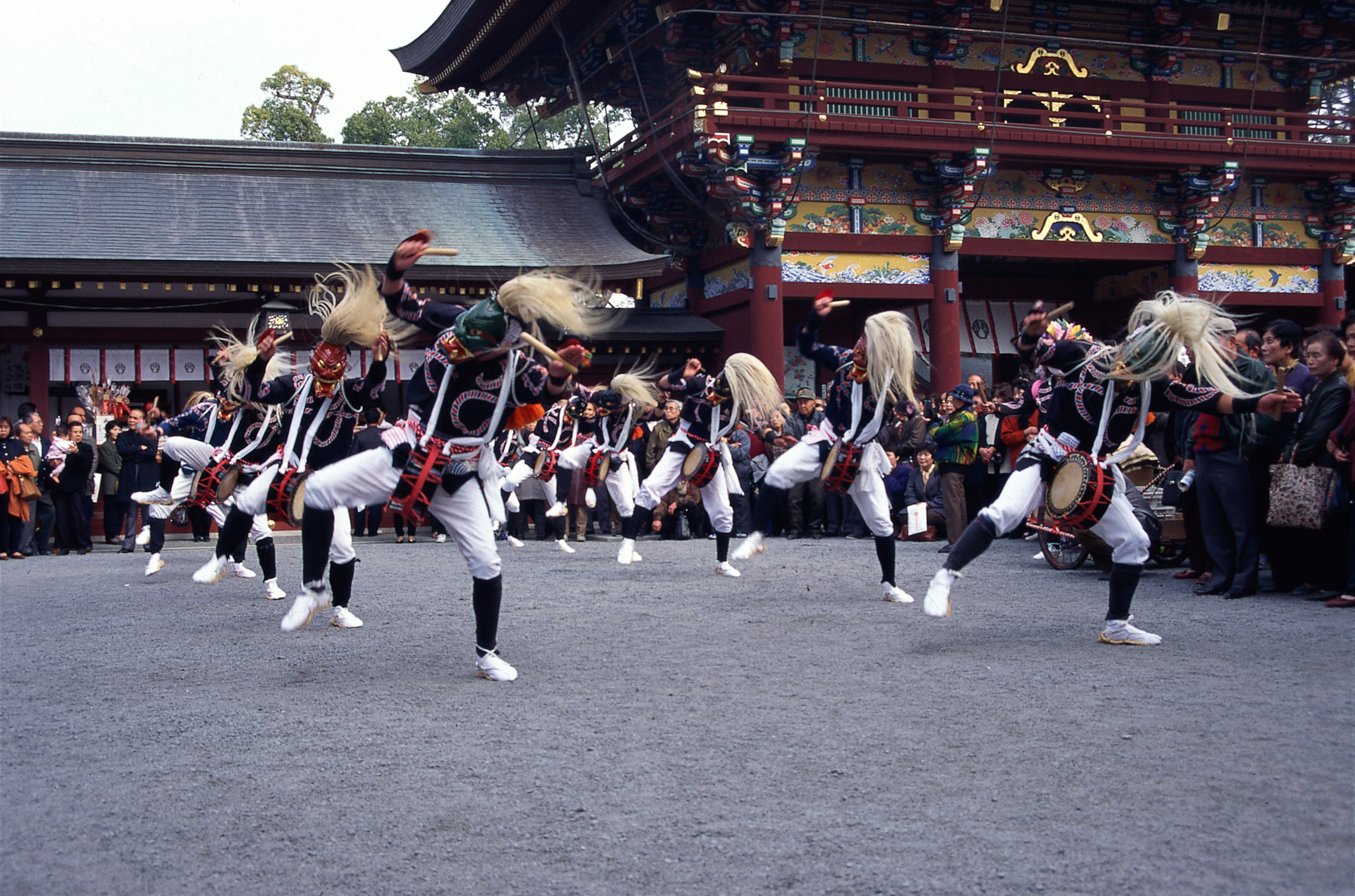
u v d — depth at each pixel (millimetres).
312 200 21906
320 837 3779
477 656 6211
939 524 15445
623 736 4906
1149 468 10555
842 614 8227
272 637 7684
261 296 19828
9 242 18766
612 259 20969
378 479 6191
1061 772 4277
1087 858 3453
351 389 7402
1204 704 5238
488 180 23578
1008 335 26469
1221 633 7184
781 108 21219
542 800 4102
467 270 20047
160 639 7730
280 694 5848
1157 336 6266
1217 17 23828
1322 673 5906
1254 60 24781
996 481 15477
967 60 23000
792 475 9086
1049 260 26000
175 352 19781
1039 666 6160
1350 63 22859
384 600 9477
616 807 4012
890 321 8570
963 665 6234
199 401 10172
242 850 3676
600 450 12297
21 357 19875
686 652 6805
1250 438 8852
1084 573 10852
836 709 5297
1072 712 5145
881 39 22328
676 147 20266
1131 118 21500
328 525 6250
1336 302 24094
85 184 21016
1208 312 6293
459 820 3918
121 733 5133
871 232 21234
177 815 4020
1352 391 8398
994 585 9906
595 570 11758
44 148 21250
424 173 23156
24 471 15086
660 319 22234
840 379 8867
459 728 5086
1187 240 23000
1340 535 8633
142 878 3463
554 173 24000
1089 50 23781
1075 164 21938
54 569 13430
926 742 4711
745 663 6414
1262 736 4695
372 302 7051
